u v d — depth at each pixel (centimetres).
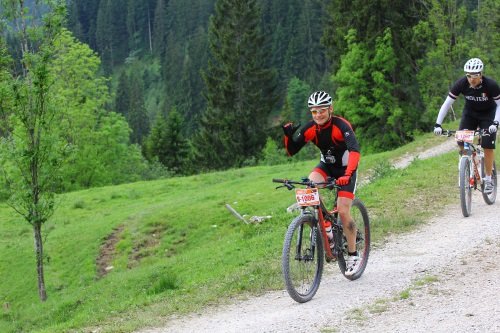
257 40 5881
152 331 726
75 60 4372
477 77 1042
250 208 2445
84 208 3056
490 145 1119
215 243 1672
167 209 2650
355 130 4566
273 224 1533
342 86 4575
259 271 945
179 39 15225
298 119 10512
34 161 1759
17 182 1781
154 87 15225
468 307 675
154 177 5656
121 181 4906
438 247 945
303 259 738
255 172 3325
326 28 5175
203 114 5950
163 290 1066
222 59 5862
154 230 2464
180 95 12106
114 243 2442
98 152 4631
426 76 4181
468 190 1109
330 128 736
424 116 4291
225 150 5694
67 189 4369
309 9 11575
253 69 5806
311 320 686
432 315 663
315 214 747
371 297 745
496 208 1162
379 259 920
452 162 1766
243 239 1491
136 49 16662
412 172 1655
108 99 4647
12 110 1734
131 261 2280
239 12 5828
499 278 765
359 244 834
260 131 5731
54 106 1764
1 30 1728
